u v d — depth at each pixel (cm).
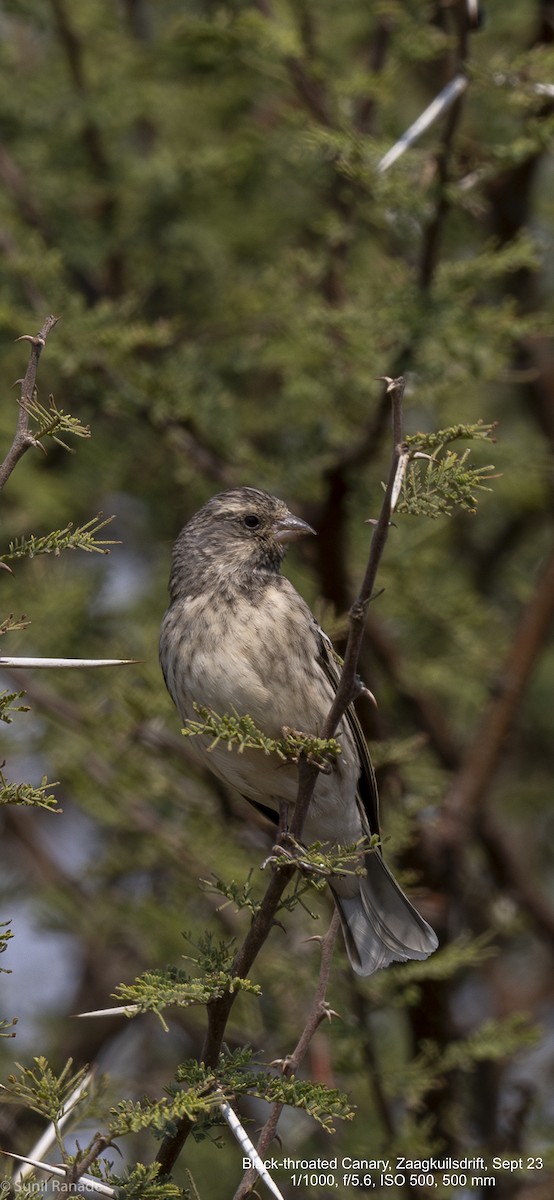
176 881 1195
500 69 930
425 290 971
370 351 1048
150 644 1250
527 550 1508
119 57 1354
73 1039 1327
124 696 1141
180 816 1202
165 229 1401
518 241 1095
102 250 1354
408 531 1233
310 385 1127
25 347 1166
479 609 1301
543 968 1535
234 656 809
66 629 1238
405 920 830
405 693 1208
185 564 898
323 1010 576
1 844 1412
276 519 908
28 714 1199
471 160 1068
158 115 1410
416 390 1033
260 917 568
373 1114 1039
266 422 1326
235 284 1360
